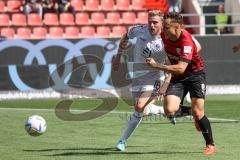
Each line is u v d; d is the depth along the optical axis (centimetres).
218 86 6631
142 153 2889
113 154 2862
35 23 7306
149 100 3073
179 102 2773
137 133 3641
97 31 7375
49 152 2938
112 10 7788
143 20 7706
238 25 7069
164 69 2673
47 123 4147
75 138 3456
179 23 2675
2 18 7312
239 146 3112
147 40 3075
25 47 6309
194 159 2689
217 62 6625
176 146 3122
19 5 7531
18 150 3006
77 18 7469
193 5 7769
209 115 4662
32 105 5491
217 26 7175
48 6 7419
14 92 6241
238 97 6250
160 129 3819
